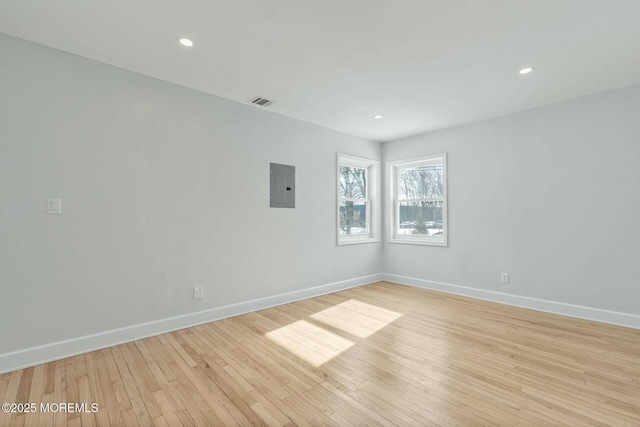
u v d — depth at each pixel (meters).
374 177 5.14
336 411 1.71
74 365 2.24
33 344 2.25
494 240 3.88
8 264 2.17
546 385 1.95
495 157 3.88
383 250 5.17
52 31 2.14
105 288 2.57
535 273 3.55
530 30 2.11
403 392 1.88
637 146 2.94
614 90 3.06
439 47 2.32
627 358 2.31
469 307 3.64
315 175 4.23
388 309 3.58
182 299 3.00
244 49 2.36
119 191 2.65
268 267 3.69
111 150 2.61
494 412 1.68
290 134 3.93
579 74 2.75
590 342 2.60
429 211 4.68
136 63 2.58
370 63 2.57
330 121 4.09
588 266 3.20
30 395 1.87
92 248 2.51
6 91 2.18
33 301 2.26
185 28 2.09
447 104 3.47
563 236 3.36
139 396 1.86
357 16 1.96
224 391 1.91
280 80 2.88
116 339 2.61
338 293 4.33
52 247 2.34
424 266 4.64
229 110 3.36
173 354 2.42
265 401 1.80
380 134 4.72
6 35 2.18
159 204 2.87
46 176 2.32
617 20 1.99
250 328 2.99
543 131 3.50
